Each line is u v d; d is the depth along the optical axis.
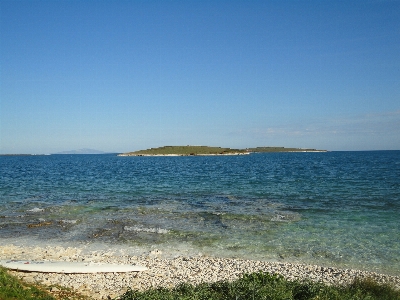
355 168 85.31
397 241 20.14
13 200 37.34
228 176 66.88
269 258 17.72
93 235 22.59
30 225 25.34
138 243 20.73
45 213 29.80
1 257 17.62
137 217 27.91
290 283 12.02
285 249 19.12
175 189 46.69
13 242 21.11
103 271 15.52
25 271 15.34
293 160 148.88
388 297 11.46
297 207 31.33
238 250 19.11
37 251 18.91
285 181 54.94
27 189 47.28
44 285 13.14
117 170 91.56
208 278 14.57
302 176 64.00
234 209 30.84
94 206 33.19
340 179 56.59
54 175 73.62
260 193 41.44
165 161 159.88
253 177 63.94
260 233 22.52
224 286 12.13
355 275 14.88
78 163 148.88
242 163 126.25
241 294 10.91
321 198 36.47
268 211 29.62
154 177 66.81
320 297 10.80
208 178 63.31
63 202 35.81
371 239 20.62
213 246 19.92
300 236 21.58
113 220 26.86
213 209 31.00
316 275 14.88
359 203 32.88
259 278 12.16
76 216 28.50
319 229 23.16
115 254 18.55
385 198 35.69
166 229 23.86
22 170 93.62
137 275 15.12
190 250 19.25
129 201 36.31
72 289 13.02
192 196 39.81
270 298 10.50
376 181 52.25
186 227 24.42
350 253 18.27
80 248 19.73
